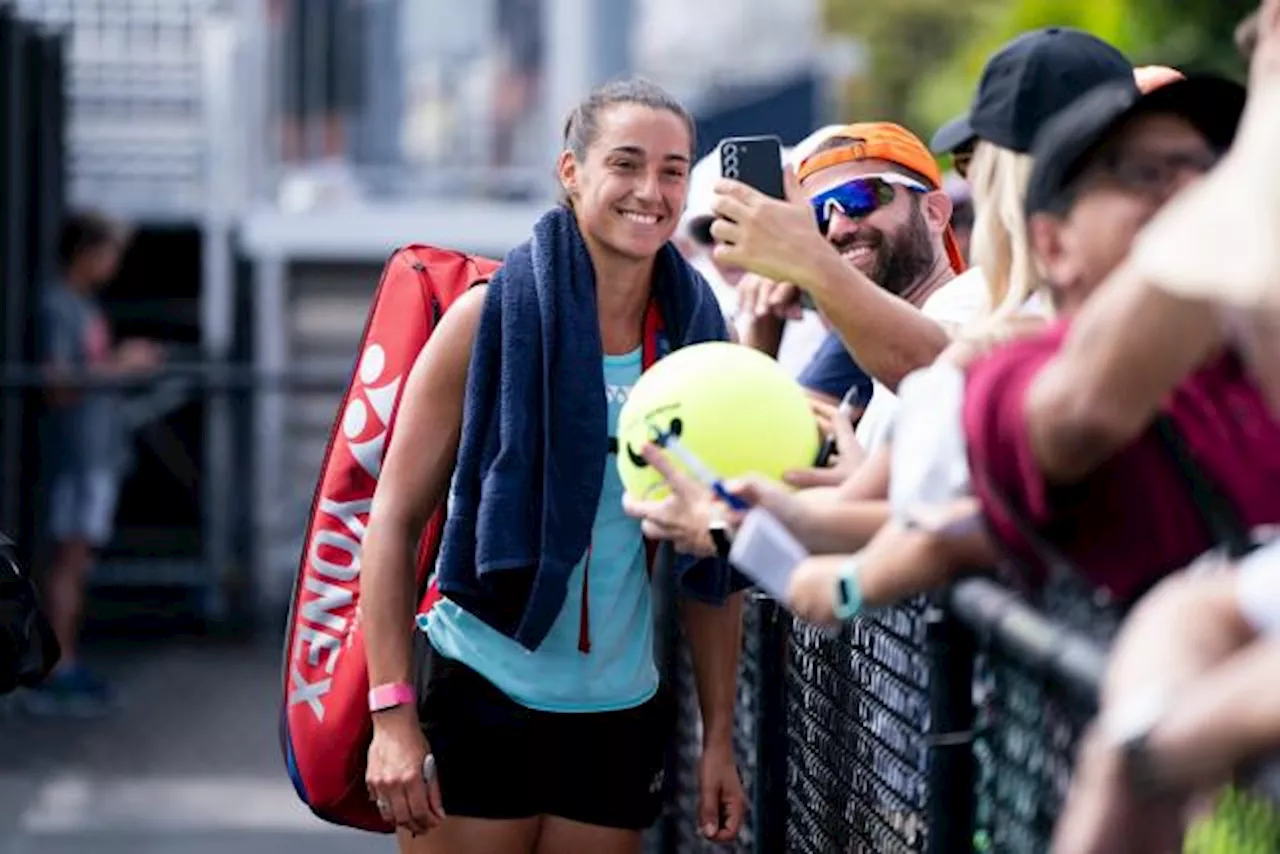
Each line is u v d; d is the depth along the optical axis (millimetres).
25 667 10703
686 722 12359
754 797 10078
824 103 35844
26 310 25375
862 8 89000
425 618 9680
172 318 30062
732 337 9906
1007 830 6223
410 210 29906
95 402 24828
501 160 31266
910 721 7398
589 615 9422
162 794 20438
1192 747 4512
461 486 9203
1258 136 4828
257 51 30203
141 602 28531
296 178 30875
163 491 28438
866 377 10180
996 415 5711
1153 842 4680
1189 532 5691
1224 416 5746
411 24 31266
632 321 9484
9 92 24688
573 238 9336
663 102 9305
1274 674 4457
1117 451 5688
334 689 9883
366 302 29859
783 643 9930
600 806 9656
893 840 7707
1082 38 7828
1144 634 4848
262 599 28516
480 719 9500
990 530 5918
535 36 31266
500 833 9617
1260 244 4719
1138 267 5043
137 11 29547
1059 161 5988
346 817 10086
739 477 7387
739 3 45719
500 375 9203
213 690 25359
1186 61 26953
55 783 20922
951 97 71000
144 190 29672
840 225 10102
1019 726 6074
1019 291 7469
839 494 7172
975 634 6484
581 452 9109
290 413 28297
